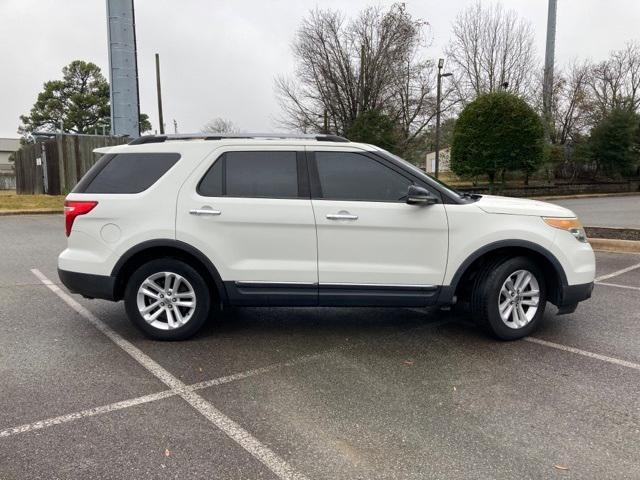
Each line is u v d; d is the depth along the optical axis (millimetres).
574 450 3035
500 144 20578
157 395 3734
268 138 4777
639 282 7359
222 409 3527
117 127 19297
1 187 47406
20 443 3070
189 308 4832
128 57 18875
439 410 3527
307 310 5965
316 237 4625
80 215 4695
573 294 4859
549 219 4793
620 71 38375
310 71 23609
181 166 4699
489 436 3191
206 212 4590
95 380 3977
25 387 3836
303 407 3564
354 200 4656
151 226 4613
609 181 31750
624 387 3887
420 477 2771
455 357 4500
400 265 4680
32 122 56312
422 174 4773
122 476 2770
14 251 9680
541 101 29219
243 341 4895
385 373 4152
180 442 3104
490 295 4738
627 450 3035
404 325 5422
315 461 2918
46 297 6391
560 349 4688
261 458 2945
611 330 5215
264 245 4633
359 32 22797
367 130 21906
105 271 4664
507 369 4230
